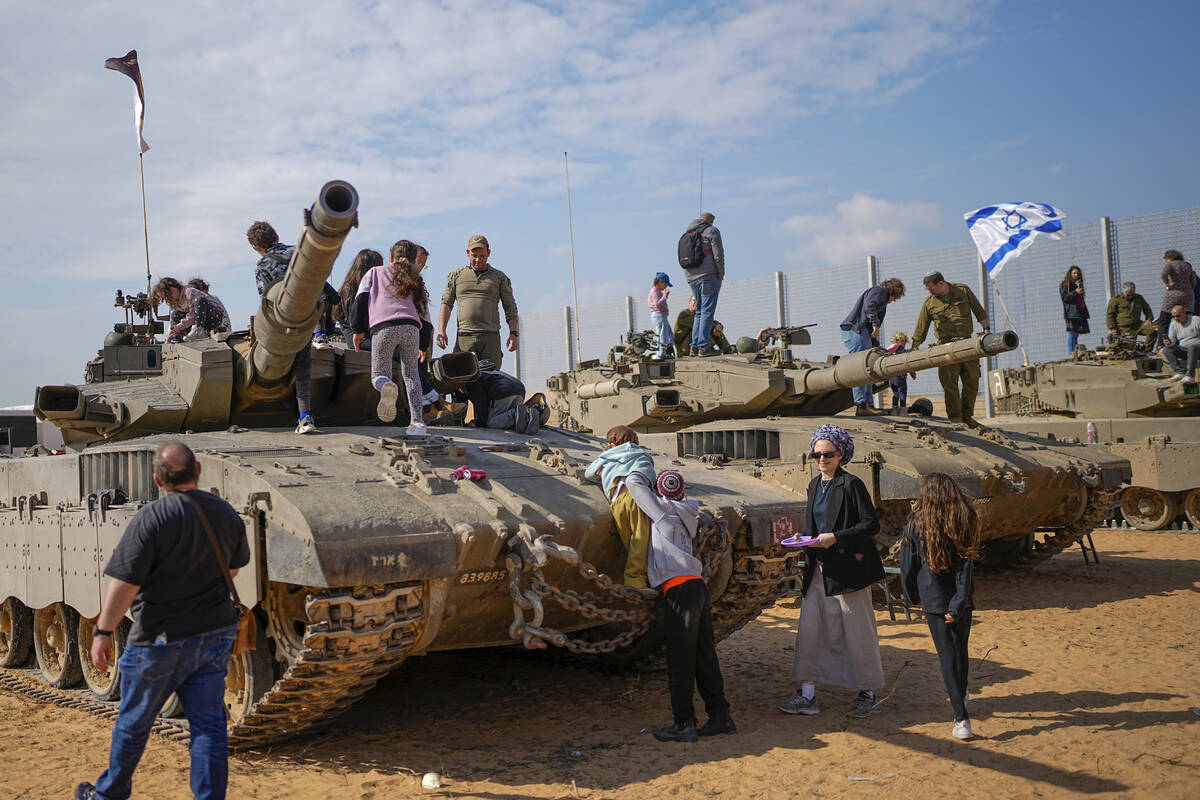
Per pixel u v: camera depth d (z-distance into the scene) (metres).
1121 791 5.79
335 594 5.93
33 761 6.77
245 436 8.02
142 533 4.83
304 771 6.50
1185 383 17.61
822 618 7.48
